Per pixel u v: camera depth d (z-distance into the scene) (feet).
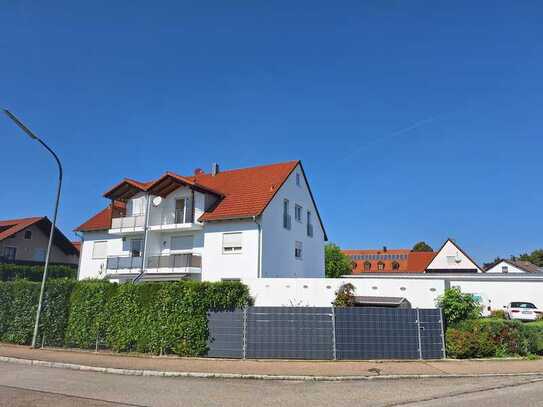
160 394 32.24
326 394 32.58
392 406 28.78
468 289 106.83
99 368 42.73
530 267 201.05
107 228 110.73
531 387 34.81
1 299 63.36
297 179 108.88
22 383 35.94
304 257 108.37
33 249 150.10
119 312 53.83
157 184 100.12
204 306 50.37
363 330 48.49
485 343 48.83
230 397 31.48
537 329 50.75
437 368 42.91
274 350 48.42
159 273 95.96
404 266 265.54
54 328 57.52
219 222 93.66
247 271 88.53
